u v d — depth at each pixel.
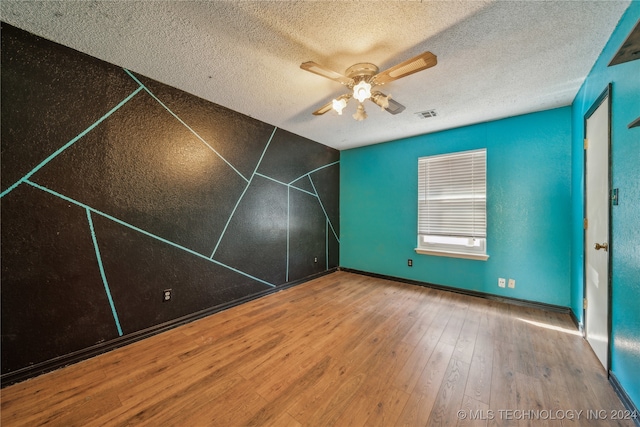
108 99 2.07
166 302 2.44
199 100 2.68
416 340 2.24
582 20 1.54
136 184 2.24
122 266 2.16
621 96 1.56
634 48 1.02
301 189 4.00
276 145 3.56
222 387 1.67
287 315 2.79
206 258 2.77
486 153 3.26
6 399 1.54
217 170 2.87
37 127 1.75
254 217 3.29
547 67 2.05
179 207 2.54
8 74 1.65
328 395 1.59
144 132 2.28
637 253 1.38
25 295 1.71
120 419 1.41
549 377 1.73
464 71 2.11
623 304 1.53
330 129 3.64
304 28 1.64
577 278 2.52
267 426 1.37
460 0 1.40
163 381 1.72
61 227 1.86
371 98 2.07
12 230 1.67
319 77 2.25
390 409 1.47
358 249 4.58
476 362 1.91
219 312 2.87
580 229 2.41
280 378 1.75
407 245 3.98
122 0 1.42
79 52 1.92
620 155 1.58
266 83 2.37
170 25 1.62
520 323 2.56
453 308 2.96
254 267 3.29
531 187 2.97
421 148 3.83
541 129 2.91
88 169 1.98
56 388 1.64
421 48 1.82
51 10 1.49
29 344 1.73
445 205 3.60
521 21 1.56
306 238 4.10
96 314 2.02
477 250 3.36
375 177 4.35
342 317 2.73
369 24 1.59
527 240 3.00
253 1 1.42
